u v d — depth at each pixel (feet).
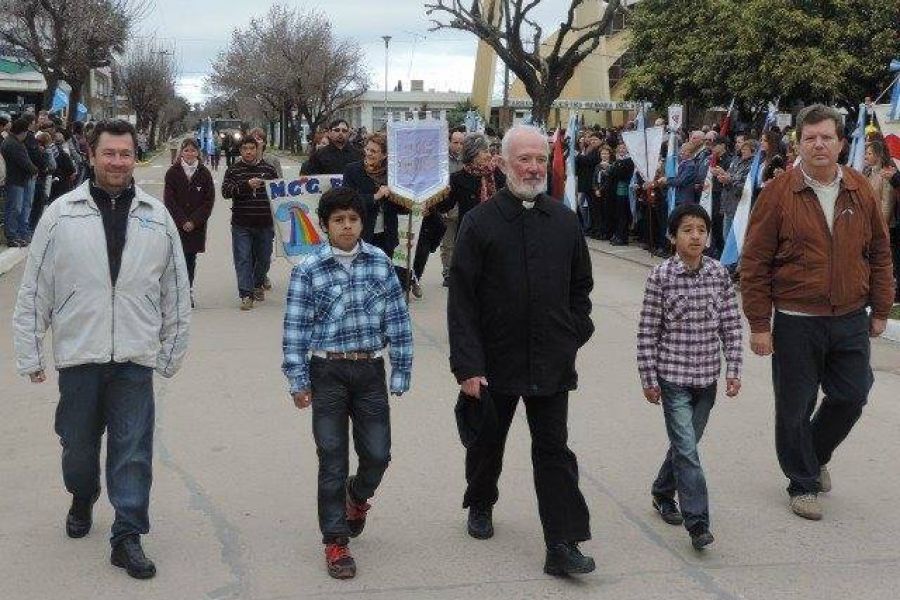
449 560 14.78
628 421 21.80
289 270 43.01
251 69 207.41
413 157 32.22
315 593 13.66
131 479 14.11
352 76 206.18
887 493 17.75
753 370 26.53
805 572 14.47
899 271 33.65
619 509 16.88
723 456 19.63
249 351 27.86
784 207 16.26
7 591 13.64
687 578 14.24
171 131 343.26
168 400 22.98
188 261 33.94
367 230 33.06
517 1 76.28
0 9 88.07
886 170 32.68
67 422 14.10
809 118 15.93
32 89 122.93
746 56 87.30
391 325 14.48
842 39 84.74
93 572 14.21
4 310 33.58
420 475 18.29
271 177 34.35
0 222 50.37
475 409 14.24
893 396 24.04
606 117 151.74
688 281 15.38
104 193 13.82
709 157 44.37
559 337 13.89
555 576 14.23
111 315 13.69
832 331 16.31
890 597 13.69
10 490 17.33
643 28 110.52
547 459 14.14
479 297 14.01
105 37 92.73
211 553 14.94
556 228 13.92
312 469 18.56
